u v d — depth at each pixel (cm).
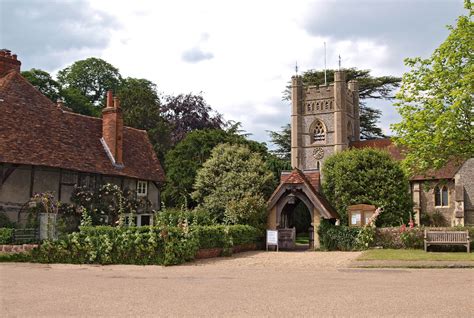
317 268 1490
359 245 2177
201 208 2620
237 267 1536
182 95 5262
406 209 2855
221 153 2795
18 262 1664
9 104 2433
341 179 2842
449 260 1595
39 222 1972
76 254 1664
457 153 2364
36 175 2292
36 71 4581
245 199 2317
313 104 6303
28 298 924
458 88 2306
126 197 2688
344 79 6097
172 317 761
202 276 1288
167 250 1600
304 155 6306
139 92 4969
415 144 2420
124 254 1638
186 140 4009
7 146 2205
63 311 803
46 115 2606
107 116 2819
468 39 2334
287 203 2420
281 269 1468
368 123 6638
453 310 809
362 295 960
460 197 3953
